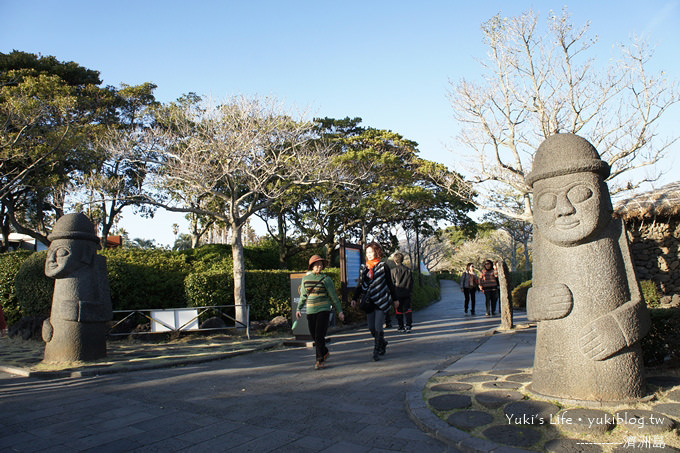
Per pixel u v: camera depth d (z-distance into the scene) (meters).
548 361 4.15
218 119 13.00
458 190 18.20
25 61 23.33
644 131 14.34
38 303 10.63
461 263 56.88
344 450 3.66
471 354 7.11
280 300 12.74
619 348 3.81
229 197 13.32
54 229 7.58
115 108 24.00
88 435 4.15
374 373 6.26
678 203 12.20
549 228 4.12
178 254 17.39
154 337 10.34
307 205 25.39
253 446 3.80
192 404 5.07
